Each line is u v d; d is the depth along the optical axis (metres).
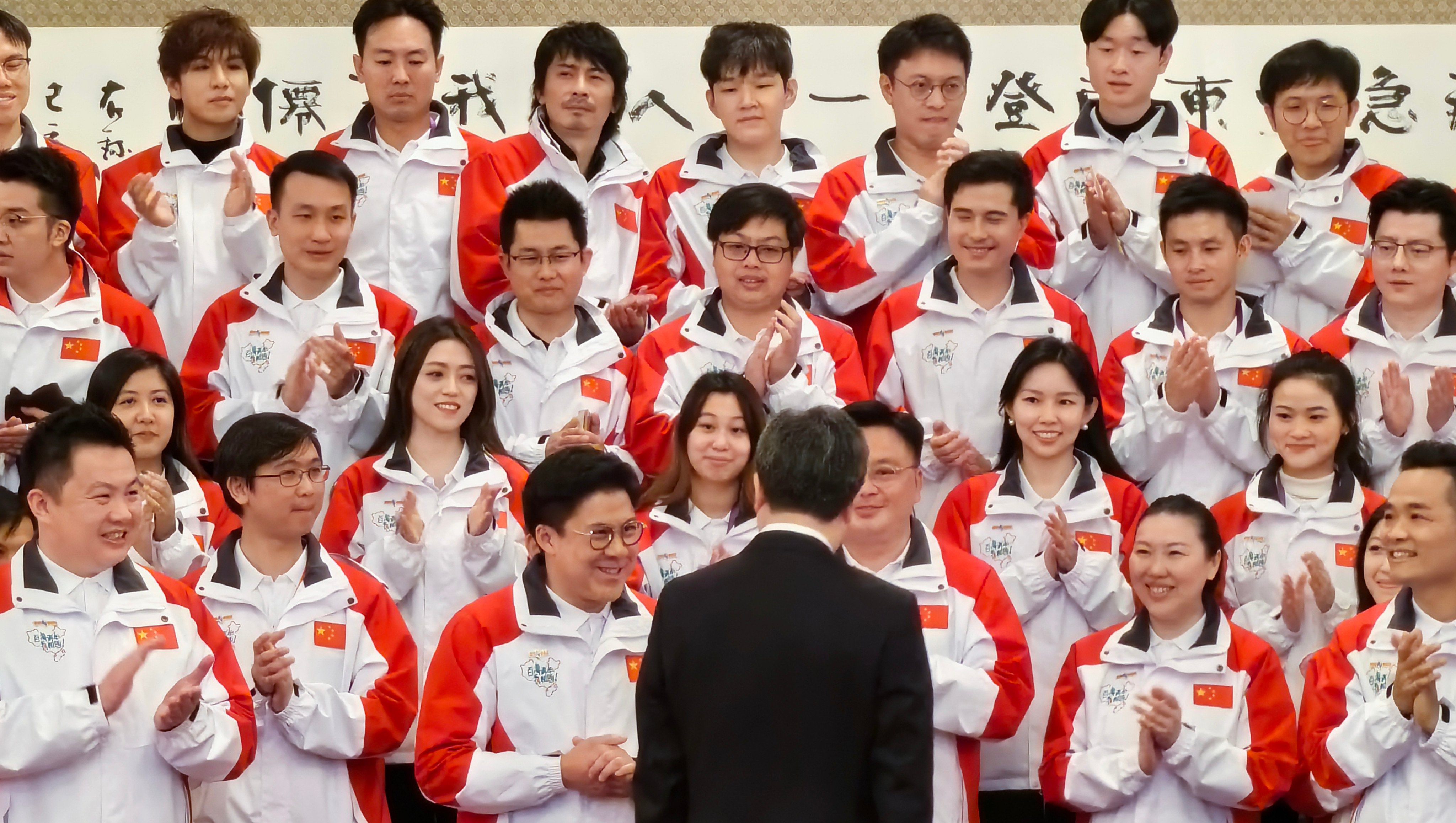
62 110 11.48
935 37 10.52
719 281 10.11
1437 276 9.73
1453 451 8.03
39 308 9.45
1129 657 8.45
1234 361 9.83
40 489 7.27
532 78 11.73
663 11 12.15
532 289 9.64
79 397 9.46
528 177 10.67
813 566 6.06
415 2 10.62
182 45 10.54
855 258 10.46
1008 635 8.44
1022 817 9.12
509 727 7.81
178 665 7.43
